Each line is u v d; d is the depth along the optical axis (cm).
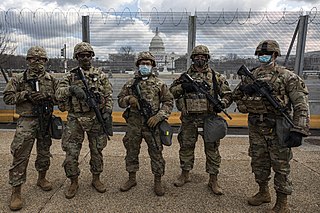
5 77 730
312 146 586
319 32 709
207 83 356
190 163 390
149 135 355
